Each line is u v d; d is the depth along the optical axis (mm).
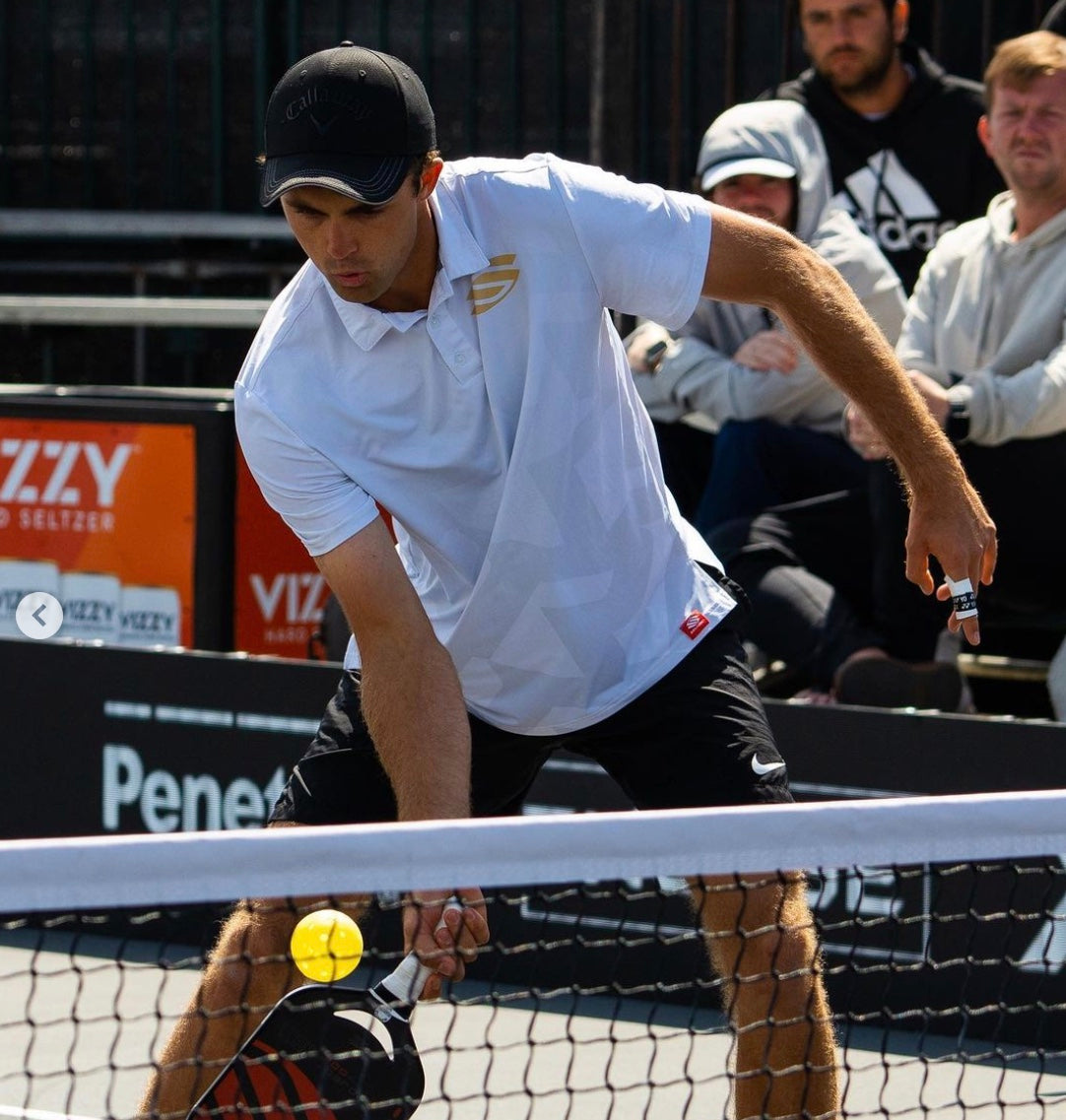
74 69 33812
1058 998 15312
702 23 29703
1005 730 15609
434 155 9750
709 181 19047
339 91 9344
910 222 20406
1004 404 17000
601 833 8320
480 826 8203
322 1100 9219
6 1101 13539
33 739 19719
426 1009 16109
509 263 10180
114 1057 14648
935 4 26047
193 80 33344
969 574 10500
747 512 18984
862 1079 14234
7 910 7723
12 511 22562
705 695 11164
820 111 20594
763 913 10148
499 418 10352
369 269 9656
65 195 34094
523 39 31750
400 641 10117
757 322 19578
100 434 22000
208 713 18750
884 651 17484
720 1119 13195
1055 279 17578
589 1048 15000
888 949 15992
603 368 10594
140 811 19203
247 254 32312
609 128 28297
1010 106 17641
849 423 17562
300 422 10367
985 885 15586
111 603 22094
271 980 10273
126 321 23781
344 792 11125
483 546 10758
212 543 21469
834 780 16391
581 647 10969
